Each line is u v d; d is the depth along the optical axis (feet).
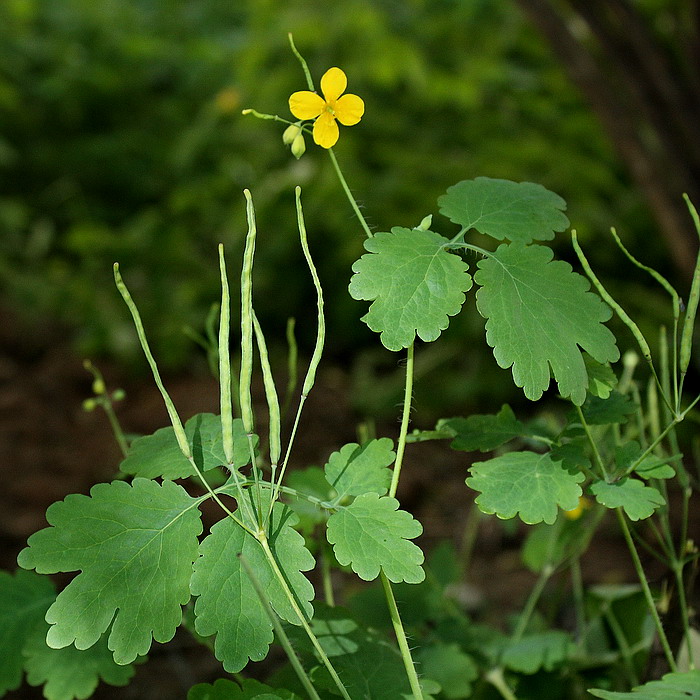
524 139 13.65
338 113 3.27
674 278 13.10
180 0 19.58
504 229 3.39
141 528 3.01
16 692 5.98
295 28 13.69
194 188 15.61
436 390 12.65
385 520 3.00
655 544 7.34
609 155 13.96
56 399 11.94
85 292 14.29
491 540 9.02
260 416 10.83
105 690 6.27
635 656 5.16
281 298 14.33
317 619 3.84
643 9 9.22
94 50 18.04
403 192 12.96
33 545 2.92
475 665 4.78
